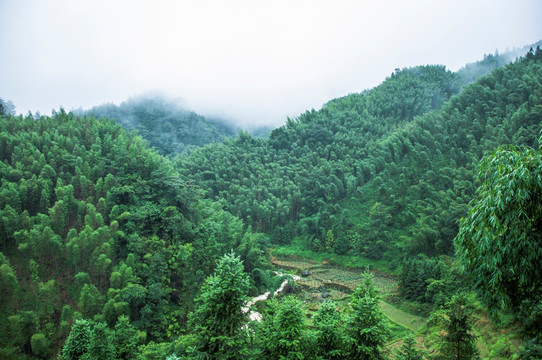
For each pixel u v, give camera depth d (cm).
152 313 3584
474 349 1712
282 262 6400
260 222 7456
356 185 7494
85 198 4456
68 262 3728
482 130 6469
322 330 1659
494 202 916
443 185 6019
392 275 5375
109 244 3859
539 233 888
